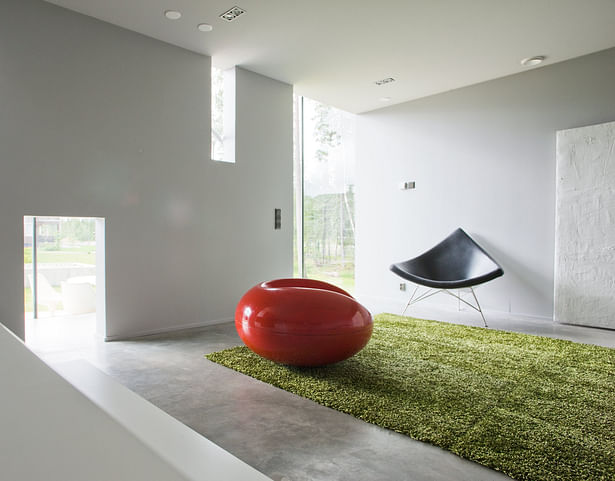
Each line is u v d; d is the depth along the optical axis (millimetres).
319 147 6219
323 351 2490
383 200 5797
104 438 272
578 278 4090
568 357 3008
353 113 6160
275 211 4750
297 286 3150
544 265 4434
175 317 3924
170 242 3885
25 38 3086
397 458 1667
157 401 2227
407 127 5531
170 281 3887
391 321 4227
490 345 3322
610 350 3205
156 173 3781
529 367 2768
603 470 1549
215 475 356
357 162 6098
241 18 3420
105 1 3168
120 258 3568
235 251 4391
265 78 4652
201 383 2490
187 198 3996
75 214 3314
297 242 6184
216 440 1812
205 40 3807
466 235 4840
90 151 3395
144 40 3695
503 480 1515
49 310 4359
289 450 1728
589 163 4020
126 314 3605
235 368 2730
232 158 4383
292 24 3516
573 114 4238
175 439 461
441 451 1718
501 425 1911
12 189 3025
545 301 4434
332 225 6250
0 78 2982
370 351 3125
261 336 2557
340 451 1720
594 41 3850
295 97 6113
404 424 1917
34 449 236
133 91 3633
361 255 6043
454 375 2590
